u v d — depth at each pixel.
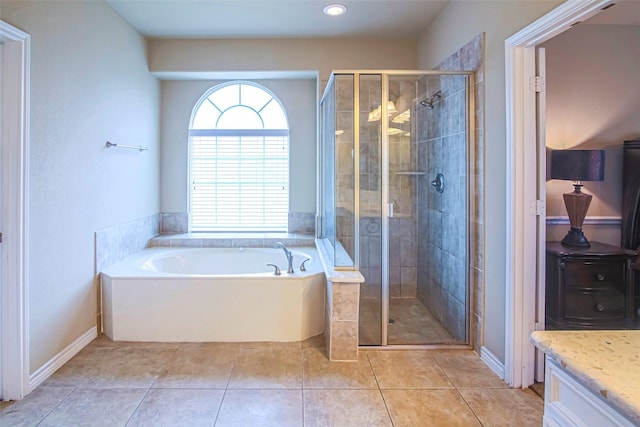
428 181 3.28
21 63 2.08
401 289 3.28
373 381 2.33
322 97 3.88
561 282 2.76
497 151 2.40
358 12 3.24
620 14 2.94
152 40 3.85
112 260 3.17
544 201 2.22
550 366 0.93
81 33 2.67
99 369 2.45
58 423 1.91
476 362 2.58
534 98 2.18
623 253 2.75
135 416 1.97
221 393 2.19
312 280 2.97
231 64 3.87
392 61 3.89
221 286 2.89
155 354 2.67
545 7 1.92
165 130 4.25
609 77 3.15
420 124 3.21
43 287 2.31
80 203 2.70
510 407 2.06
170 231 4.28
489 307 2.53
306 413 2.00
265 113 4.35
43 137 2.28
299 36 3.78
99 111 2.93
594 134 3.17
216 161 4.35
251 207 4.39
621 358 0.84
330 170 3.19
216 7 3.14
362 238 2.92
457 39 2.92
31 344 2.21
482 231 2.60
